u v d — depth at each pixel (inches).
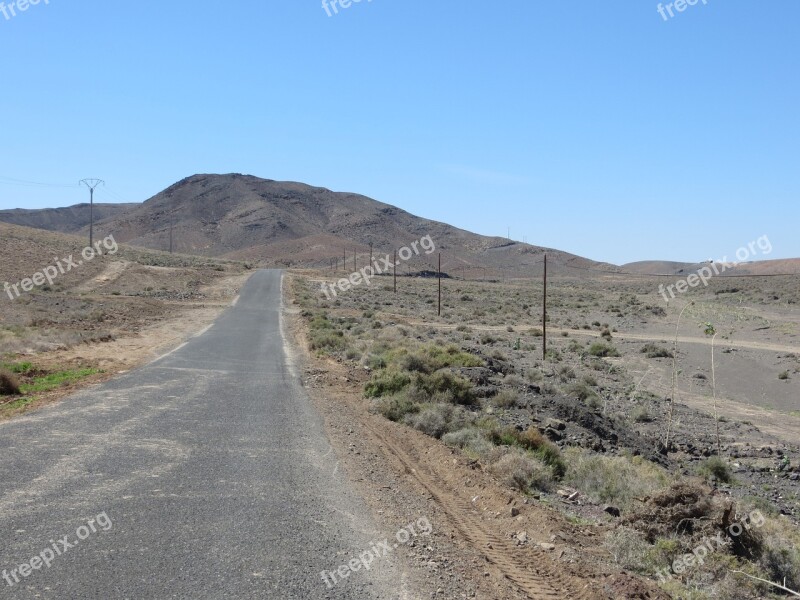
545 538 341.4
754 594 311.1
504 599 243.4
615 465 573.3
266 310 2299.5
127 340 1312.7
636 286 4995.1
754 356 1881.2
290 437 475.8
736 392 1546.5
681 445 916.6
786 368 1726.1
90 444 411.8
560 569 290.8
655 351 1939.0
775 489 736.3
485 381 917.8
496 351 1576.0
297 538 271.6
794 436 1090.1
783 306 3161.9
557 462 569.9
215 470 368.2
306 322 1852.9
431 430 612.7
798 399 1471.5
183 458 389.7
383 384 751.1
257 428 498.0
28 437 424.5
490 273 6958.7
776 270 6166.3
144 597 206.5
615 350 1934.1
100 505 294.7
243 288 3270.2
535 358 1659.7
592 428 812.6
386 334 1604.3
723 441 991.6
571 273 7396.7
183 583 218.8
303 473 379.6
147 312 2159.2
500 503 398.0
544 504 435.5
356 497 345.4
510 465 487.8
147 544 251.4
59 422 477.7
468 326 2409.0
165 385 701.9
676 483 391.9
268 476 364.2
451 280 5457.7
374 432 550.0
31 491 309.4
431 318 2613.2
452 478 446.3
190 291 3095.5
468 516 362.9
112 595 206.8
